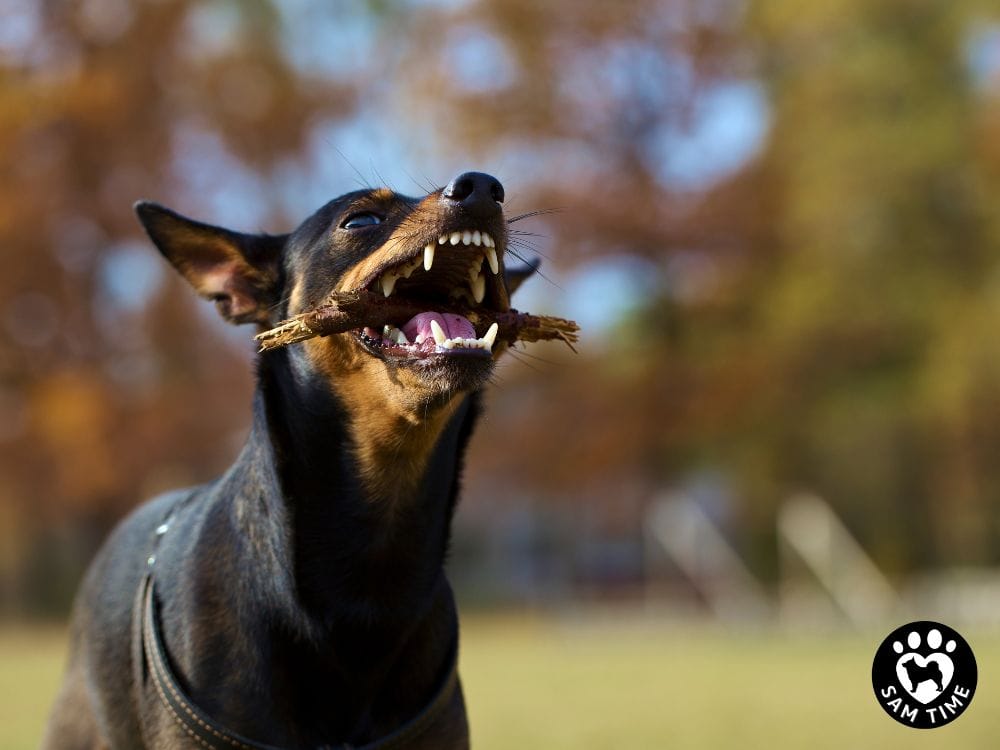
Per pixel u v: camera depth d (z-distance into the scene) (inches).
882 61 1000.2
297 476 142.6
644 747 250.1
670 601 1064.2
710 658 512.7
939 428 1026.1
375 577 142.2
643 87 1029.2
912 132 991.6
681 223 976.9
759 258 1013.2
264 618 139.7
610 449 999.0
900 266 1014.4
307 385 145.4
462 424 156.4
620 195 977.5
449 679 147.6
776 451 1067.9
